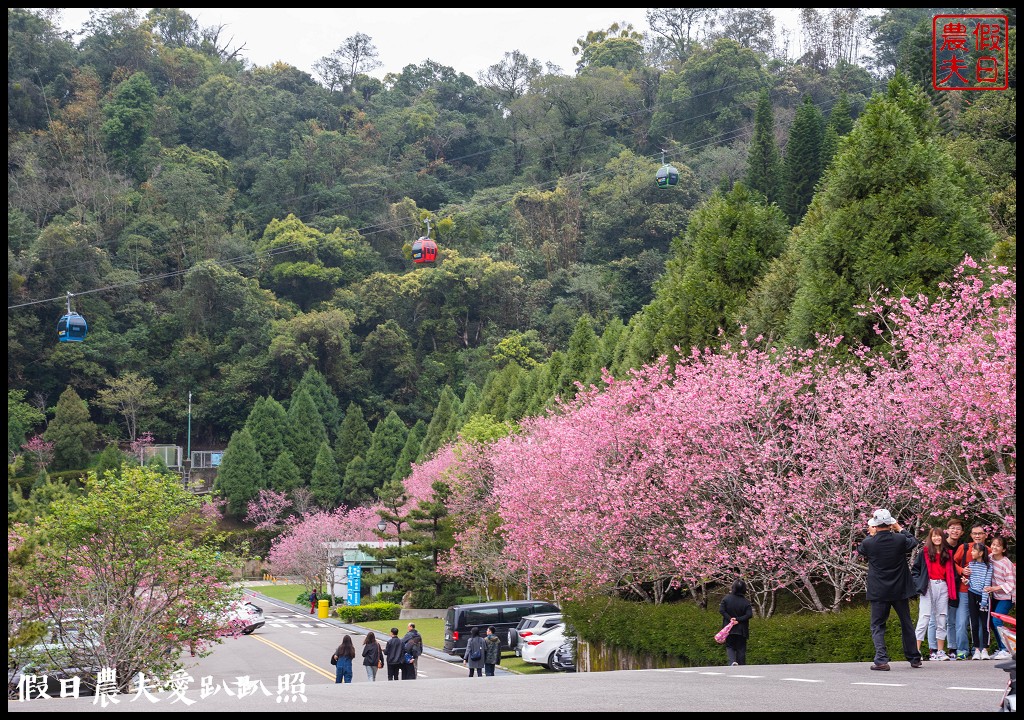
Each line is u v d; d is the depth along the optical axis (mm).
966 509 19531
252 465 101188
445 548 53375
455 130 177625
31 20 153000
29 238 122562
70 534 23094
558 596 31828
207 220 141250
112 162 146750
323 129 172625
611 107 165375
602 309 129250
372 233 155000
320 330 125250
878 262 24469
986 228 24844
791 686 10883
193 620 24062
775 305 28953
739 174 135250
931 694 9602
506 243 146500
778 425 22688
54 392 116188
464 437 56719
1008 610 12969
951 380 19031
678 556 22938
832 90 144000
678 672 14625
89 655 22672
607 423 26422
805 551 21531
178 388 122750
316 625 56656
